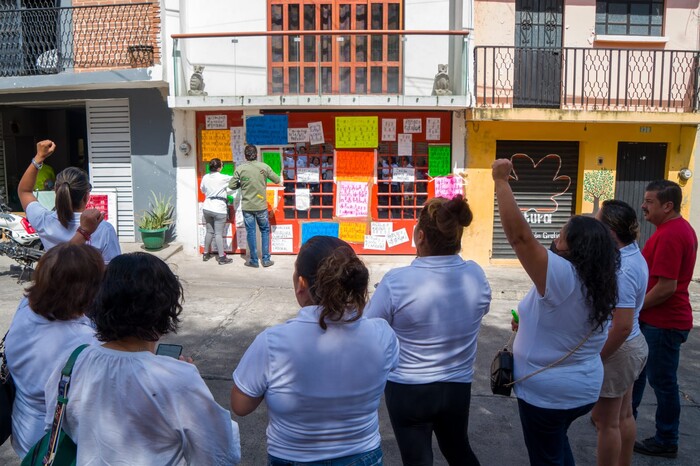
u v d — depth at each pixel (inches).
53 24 400.5
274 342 83.4
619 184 398.3
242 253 397.4
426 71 392.2
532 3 388.8
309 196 393.1
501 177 108.8
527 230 106.2
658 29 394.9
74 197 146.6
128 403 75.4
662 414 158.1
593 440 169.0
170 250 382.6
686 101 395.5
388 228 395.5
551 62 392.8
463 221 113.6
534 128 387.2
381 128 387.2
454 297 112.1
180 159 388.8
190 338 245.1
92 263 96.6
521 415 116.6
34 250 314.7
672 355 155.1
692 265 153.6
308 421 83.2
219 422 79.4
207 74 393.4
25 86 373.7
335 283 82.6
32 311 95.7
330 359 82.7
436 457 158.6
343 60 393.1
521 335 115.8
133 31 380.2
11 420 98.9
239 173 360.2
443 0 388.5
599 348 112.4
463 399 115.2
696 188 397.1
